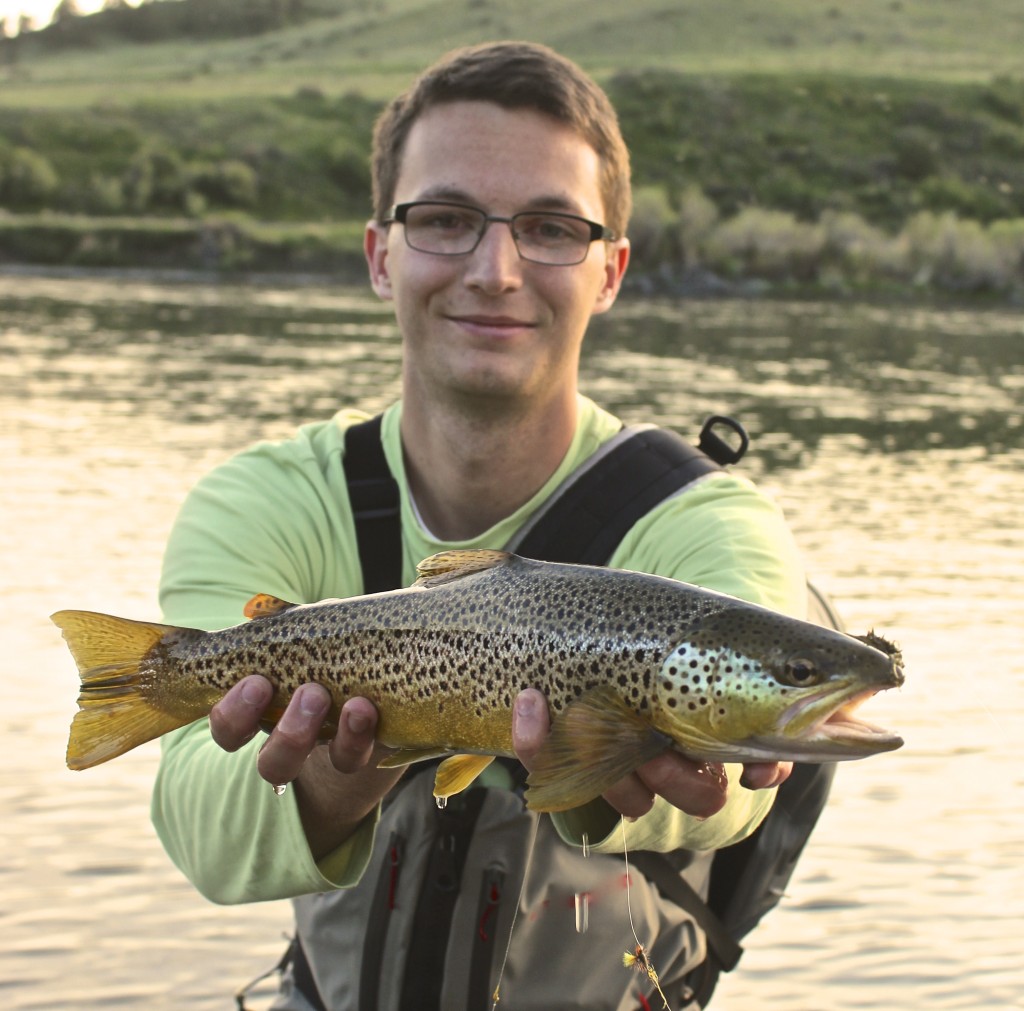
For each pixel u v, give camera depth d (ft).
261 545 11.11
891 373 84.99
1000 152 271.28
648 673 8.01
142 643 9.37
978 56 375.45
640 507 10.96
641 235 184.14
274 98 279.90
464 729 8.63
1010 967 15.80
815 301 167.94
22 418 55.52
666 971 10.91
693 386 71.77
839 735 7.63
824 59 351.46
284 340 92.73
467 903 10.26
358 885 10.62
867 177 249.34
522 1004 10.52
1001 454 55.11
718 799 8.25
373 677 8.80
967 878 18.03
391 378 72.13
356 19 521.24
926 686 25.38
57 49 518.37
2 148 219.61
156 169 224.74
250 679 8.91
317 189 238.27
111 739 9.36
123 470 45.47
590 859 10.57
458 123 11.05
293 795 9.42
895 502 44.14
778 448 53.93
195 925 16.58
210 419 56.80
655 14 409.28
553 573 8.54
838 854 18.67
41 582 30.78
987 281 190.90
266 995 15.08
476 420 10.98
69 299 121.80
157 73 397.80
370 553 11.32
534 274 10.87
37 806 19.48
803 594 10.82
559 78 11.19
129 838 18.70
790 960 15.99
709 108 263.90
